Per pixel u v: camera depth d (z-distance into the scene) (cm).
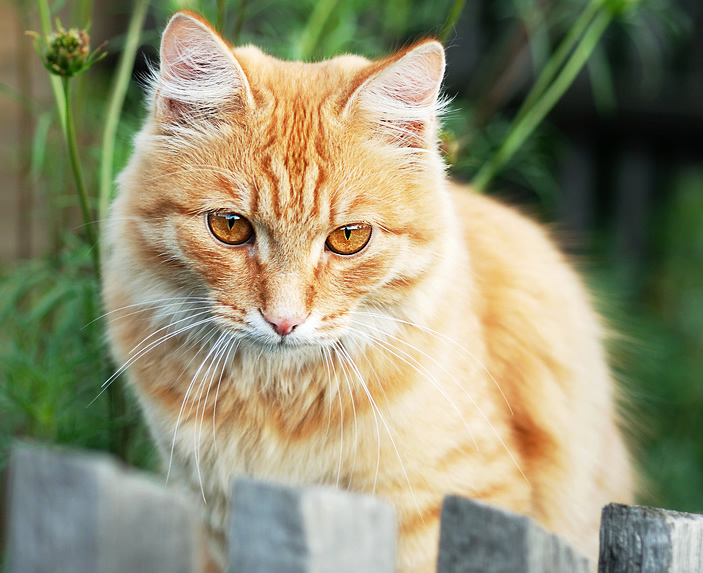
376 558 62
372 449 78
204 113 77
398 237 78
